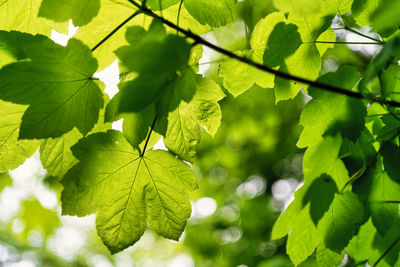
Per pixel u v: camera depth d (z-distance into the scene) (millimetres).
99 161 853
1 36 807
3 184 1807
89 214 862
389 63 812
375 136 878
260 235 2703
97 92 829
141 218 875
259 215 2781
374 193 864
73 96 823
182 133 861
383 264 886
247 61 807
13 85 804
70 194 853
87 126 833
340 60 2037
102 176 858
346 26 873
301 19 854
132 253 3666
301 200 864
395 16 743
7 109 833
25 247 3064
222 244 2787
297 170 3156
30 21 878
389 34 853
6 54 810
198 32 870
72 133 854
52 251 3254
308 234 877
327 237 869
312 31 861
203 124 860
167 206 877
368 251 891
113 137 849
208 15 838
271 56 867
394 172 851
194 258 2941
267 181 3080
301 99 2654
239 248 2729
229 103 2684
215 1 832
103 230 866
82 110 830
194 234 2889
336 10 853
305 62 876
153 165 866
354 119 853
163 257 3572
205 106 854
